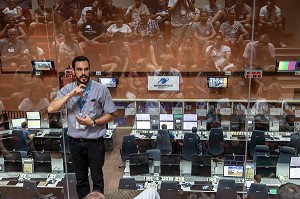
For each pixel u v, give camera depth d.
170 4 11.30
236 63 11.41
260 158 8.19
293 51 11.23
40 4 11.63
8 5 11.76
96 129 3.47
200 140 9.59
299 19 11.12
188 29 11.41
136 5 11.36
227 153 9.42
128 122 11.00
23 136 9.27
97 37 11.55
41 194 7.29
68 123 3.52
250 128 10.44
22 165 8.15
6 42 11.97
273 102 10.99
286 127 10.48
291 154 8.72
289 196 2.04
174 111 11.19
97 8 11.45
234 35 11.34
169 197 7.25
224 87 11.30
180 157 8.73
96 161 3.56
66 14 11.57
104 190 3.61
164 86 11.48
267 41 11.27
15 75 11.53
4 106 11.39
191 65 11.49
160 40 11.52
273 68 11.27
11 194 7.54
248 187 7.43
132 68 11.55
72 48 11.63
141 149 9.91
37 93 11.35
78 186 3.67
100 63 11.60
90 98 3.40
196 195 7.49
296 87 11.12
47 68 11.41
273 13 11.16
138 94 11.48
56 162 8.07
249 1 11.18
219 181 7.54
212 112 10.97
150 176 7.99
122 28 11.49
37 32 11.95
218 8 11.27
